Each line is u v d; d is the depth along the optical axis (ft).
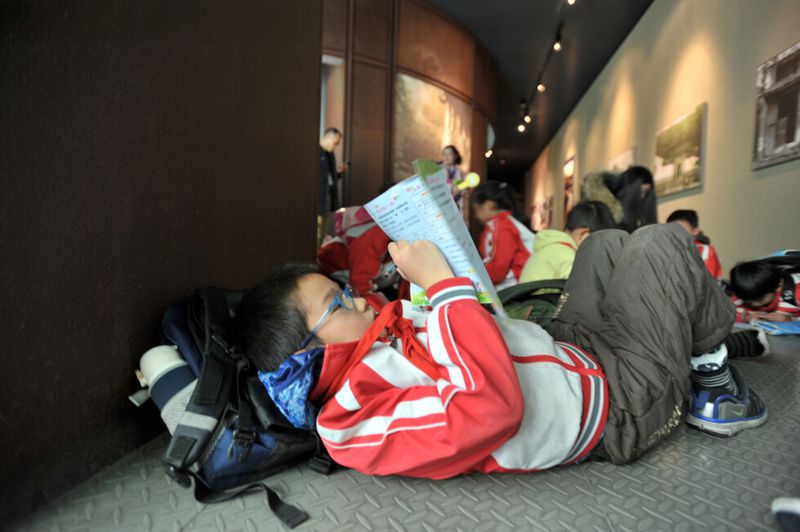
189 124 5.31
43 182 3.47
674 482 3.82
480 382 3.21
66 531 3.18
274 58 7.59
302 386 3.69
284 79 7.99
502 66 38.78
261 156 7.18
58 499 3.56
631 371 4.12
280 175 7.88
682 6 22.53
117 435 4.24
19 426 3.29
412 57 27.91
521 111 46.42
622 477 3.93
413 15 27.81
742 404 4.74
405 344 3.87
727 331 4.45
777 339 9.58
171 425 3.90
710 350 4.55
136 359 4.50
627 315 4.30
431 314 3.58
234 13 6.30
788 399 5.81
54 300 3.59
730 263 18.17
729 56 18.33
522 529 3.23
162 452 4.39
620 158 31.76
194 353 4.21
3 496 3.17
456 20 30.89
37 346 3.44
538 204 70.74
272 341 3.73
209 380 3.84
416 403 3.54
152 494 3.68
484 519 3.35
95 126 3.94
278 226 7.82
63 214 3.65
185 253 5.28
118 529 3.22
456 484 3.85
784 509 2.94
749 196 16.97
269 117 7.43
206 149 5.67
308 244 9.17
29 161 3.35
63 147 3.63
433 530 3.24
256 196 7.03
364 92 26.00
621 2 27.35
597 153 38.19
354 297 4.14
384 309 3.89
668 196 23.88
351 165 25.76
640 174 9.13
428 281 3.67
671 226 4.37
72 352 3.75
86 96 3.83
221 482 3.78
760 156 16.10
